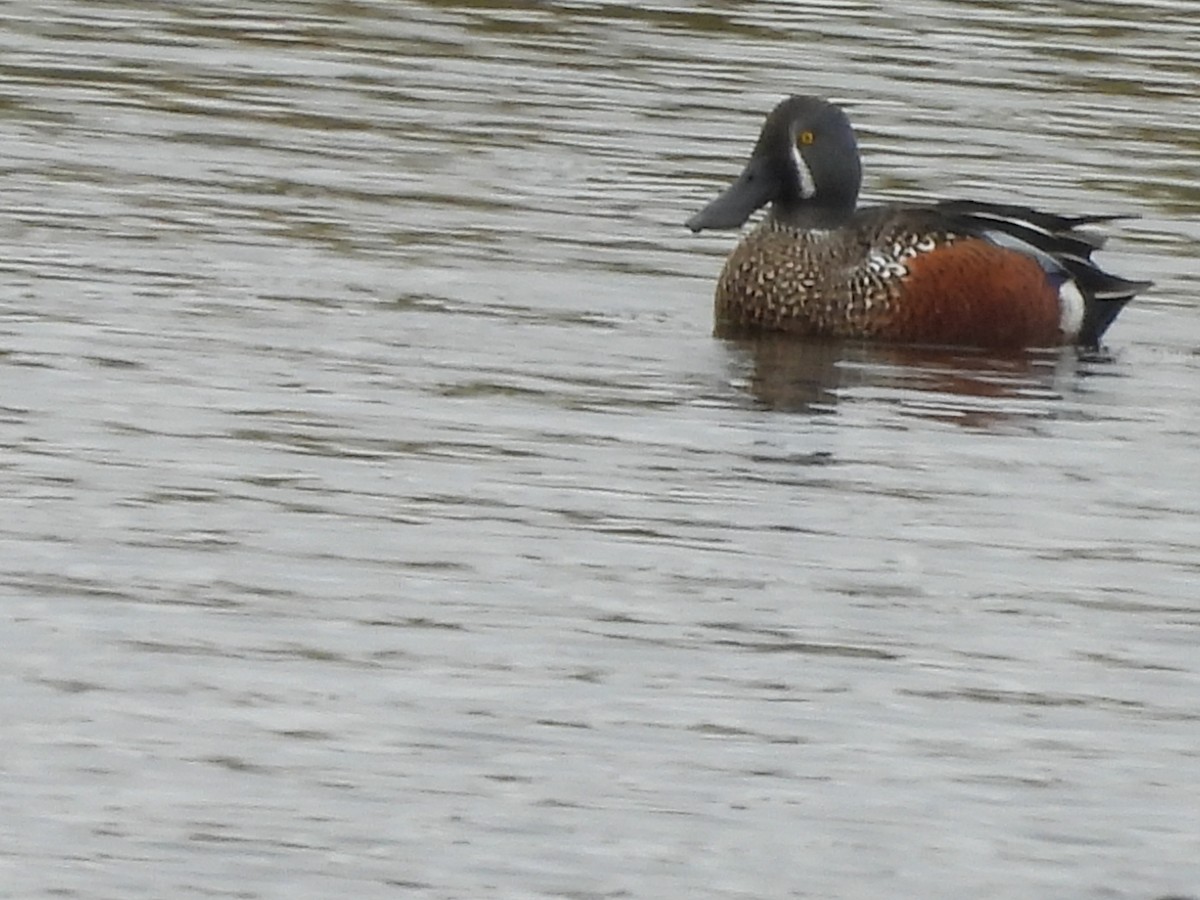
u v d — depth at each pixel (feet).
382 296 58.70
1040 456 50.62
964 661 40.55
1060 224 60.08
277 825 34.50
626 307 59.72
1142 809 36.04
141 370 52.54
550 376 53.98
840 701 38.86
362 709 37.83
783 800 35.83
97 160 67.51
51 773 35.53
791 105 59.52
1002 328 59.00
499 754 36.70
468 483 47.16
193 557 43.01
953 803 35.96
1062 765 37.19
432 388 52.60
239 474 46.96
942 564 44.50
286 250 61.46
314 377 52.80
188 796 35.12
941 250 58.90
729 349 57.26
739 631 41.19
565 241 63.77
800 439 50.85
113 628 40.04
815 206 59.57
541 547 44.27
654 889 33.40
